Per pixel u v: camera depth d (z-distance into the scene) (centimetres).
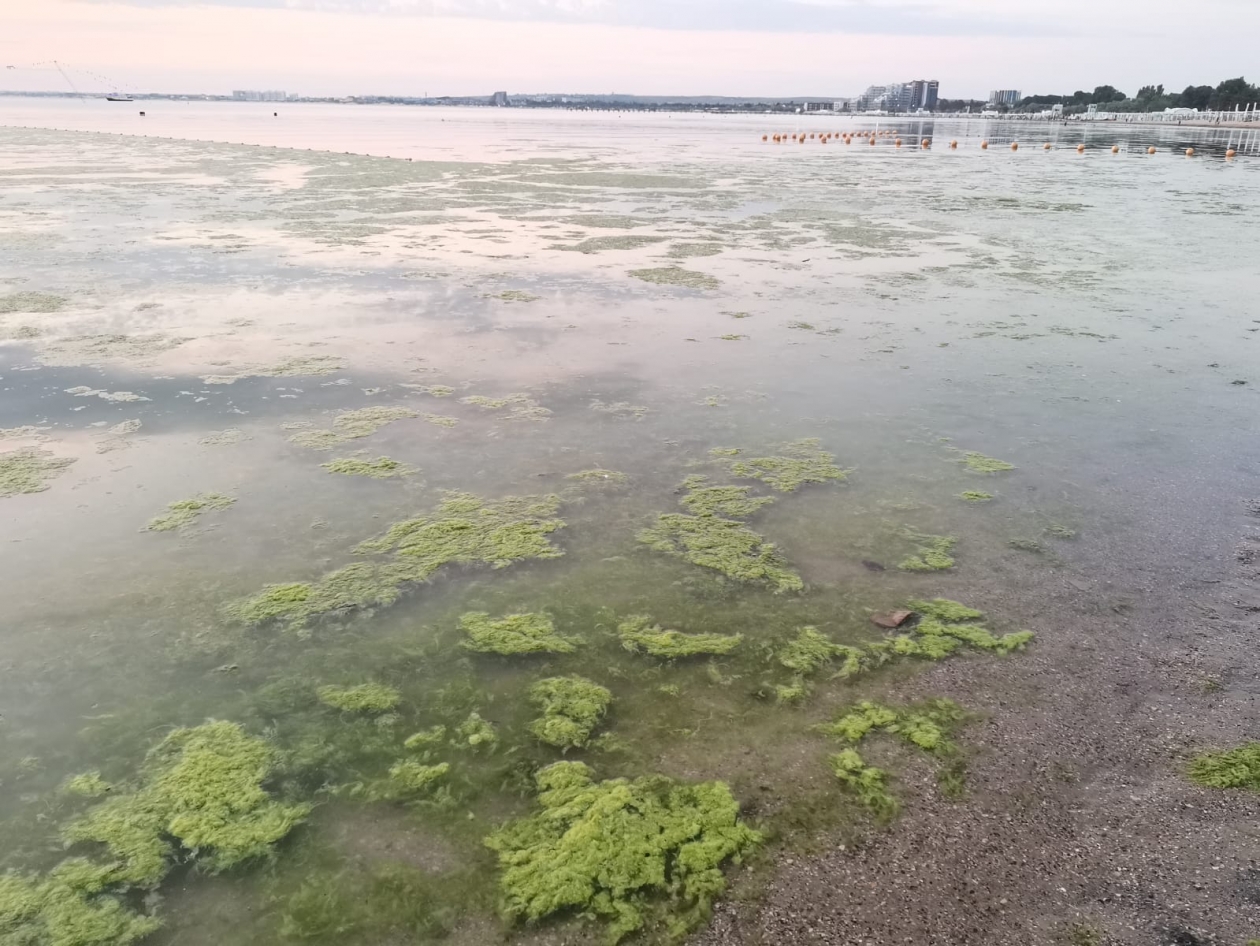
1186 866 275
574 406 681
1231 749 328
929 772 316
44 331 852
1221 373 779
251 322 904
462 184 2366
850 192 2288
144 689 358
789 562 464
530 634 398
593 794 304
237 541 473
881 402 699
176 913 258
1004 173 2959
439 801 302
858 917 257
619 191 2250
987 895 265
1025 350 843
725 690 362
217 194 2034
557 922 255
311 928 253
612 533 491
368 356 794
